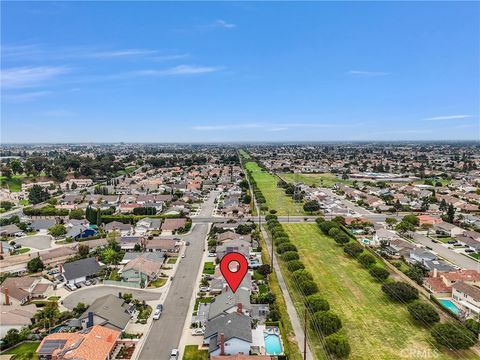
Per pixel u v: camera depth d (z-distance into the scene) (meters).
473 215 129.12
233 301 57.28
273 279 73.38
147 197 160.75
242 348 48.47
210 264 82.94
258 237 100.94
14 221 121.50
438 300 62.47
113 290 69.38
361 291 68.44
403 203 151.25
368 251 93.38
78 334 48.97
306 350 49.19
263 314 58.47
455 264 83.56
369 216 132.62
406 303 63.06
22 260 84.19
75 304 63.69
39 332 53.62
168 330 54.66
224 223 120.56
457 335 48.31
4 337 51.44
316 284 66.62
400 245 92.00
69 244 99.62
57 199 159.12
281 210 141.25
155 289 69.69
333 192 185.00
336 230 101.38
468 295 61.50
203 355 48.31
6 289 62.50
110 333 49.81
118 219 123.06
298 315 58.91
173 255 89.88
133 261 77.88
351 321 57.12
